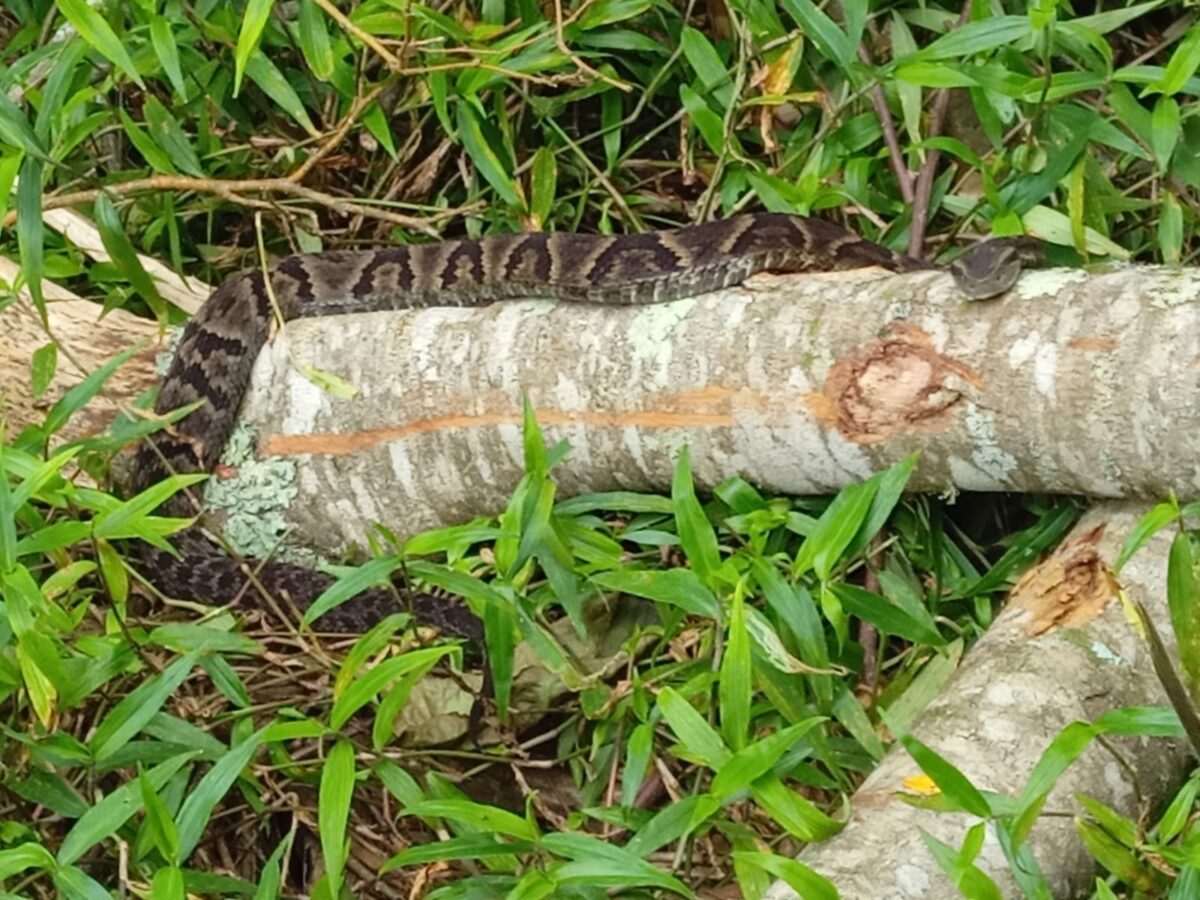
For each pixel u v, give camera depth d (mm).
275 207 1449
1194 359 1081
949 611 1265
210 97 1507
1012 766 1031
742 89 1451
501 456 1312
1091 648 1085
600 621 1288
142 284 1312
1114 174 1437
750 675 998
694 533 1081
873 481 1123
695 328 1254
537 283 1378
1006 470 1164
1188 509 1050
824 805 1170
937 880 975
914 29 1540
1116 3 1542
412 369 1334
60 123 1401
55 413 1179
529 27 1466
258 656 1235
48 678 1014
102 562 1119
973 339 1152
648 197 1548
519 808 1237
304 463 1363
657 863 1163
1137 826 980
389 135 1456
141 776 966
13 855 939
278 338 1385
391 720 1039
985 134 1458
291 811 1199
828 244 1367
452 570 1066
